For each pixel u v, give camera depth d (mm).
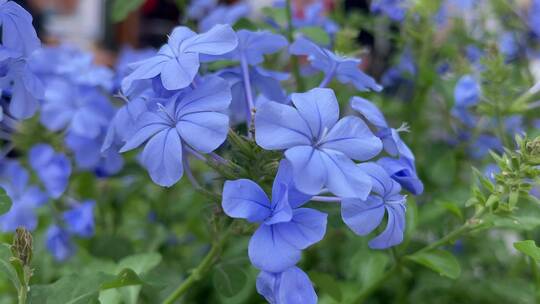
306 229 106
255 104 144
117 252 194
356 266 175
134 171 208
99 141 198
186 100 116
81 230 195
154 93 127
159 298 171
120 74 208
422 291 197
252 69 145
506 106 187
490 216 141
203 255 197
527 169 131
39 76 205
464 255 210
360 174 107
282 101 145
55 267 200
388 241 116
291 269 108
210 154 122
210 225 143
